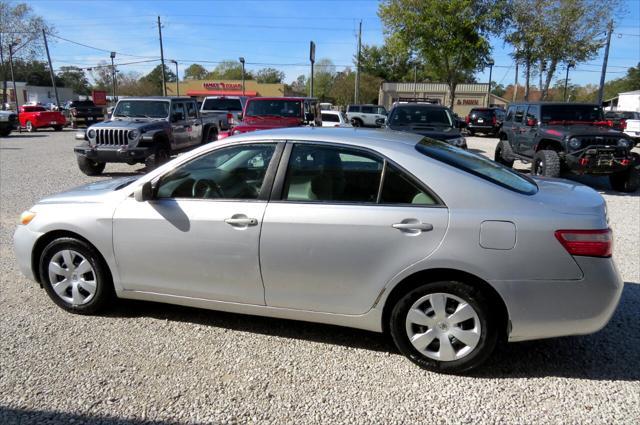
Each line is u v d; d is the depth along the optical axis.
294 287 3.45
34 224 4.05
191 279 3.69
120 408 2.89
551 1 26.64
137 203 3.77
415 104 12.13
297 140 3.52
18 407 2.89
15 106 47.09
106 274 3.98
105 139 11.20
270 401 2.98
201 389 3.09
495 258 3.05
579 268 3.03
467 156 3.75
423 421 2.81
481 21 28.09
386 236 3.20
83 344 3.62
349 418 2.83
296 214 3.36
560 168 10.39
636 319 4.12
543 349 3.63
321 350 3.59
